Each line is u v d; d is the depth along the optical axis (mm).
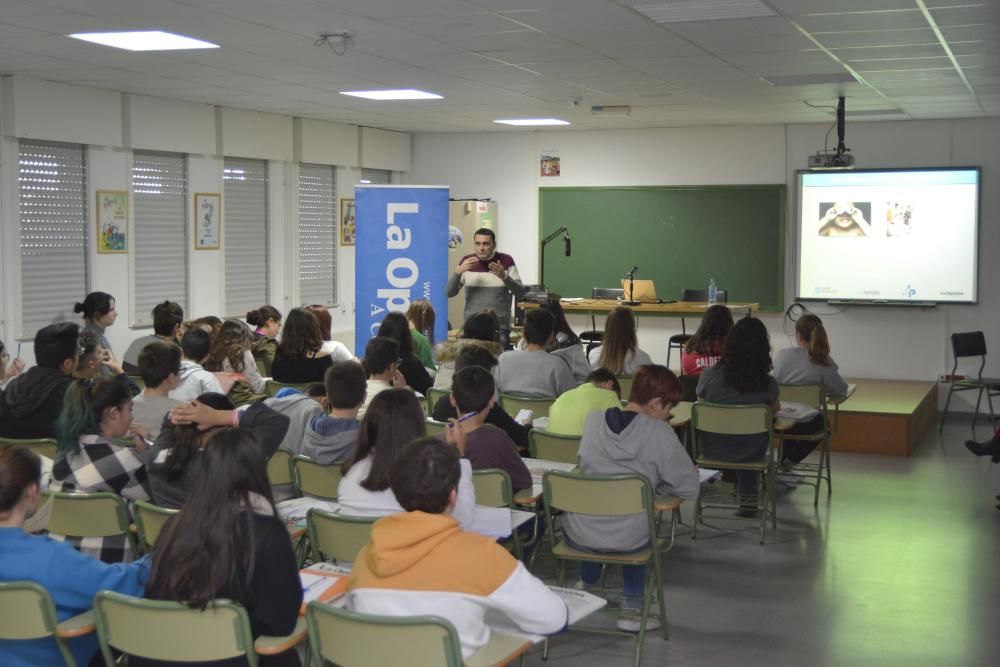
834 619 4828
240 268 11094
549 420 5277
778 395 6344
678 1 5543
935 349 11312
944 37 6520
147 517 3609
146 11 5844
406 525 2621
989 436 9727
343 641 2578
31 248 8648
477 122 12016
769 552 5902
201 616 2557
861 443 8859
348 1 5559
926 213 11188
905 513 6801
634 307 11398
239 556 2547
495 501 4070
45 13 5906
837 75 8188
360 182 12945
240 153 10750
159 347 4809
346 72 8148
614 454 4371
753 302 12156
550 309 7582
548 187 13000
